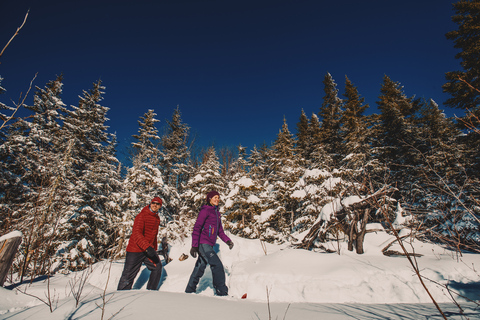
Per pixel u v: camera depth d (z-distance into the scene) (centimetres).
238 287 301
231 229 1040
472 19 1026
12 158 859
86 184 844
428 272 298
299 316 163
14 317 170
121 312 163
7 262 255
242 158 2266
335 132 1766
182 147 2081
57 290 262
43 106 1165
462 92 1005
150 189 982
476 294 244
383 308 191
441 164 812
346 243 446
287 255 348
